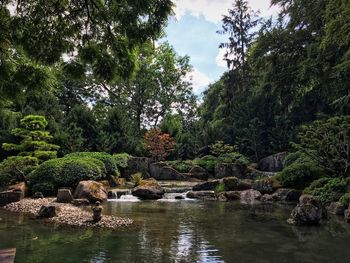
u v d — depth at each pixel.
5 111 18.92
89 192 16.58
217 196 18.34
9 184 18.55
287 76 25.69
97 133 28.00
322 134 16.58
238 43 36.03
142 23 6.16
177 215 13.05
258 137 29.72
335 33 16.62
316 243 8.94
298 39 24.95
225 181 19.94
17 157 18.06
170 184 22.27
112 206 15.32
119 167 24.44
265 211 14.02
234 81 35.69
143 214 13.23
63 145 25.06
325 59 20.92
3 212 13.32
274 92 27.64
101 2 6.25
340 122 16.38
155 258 7.65
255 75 34.69
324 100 26.20
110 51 6.61
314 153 17.03
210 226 11.02
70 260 7.48
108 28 6.44
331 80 22.19
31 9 6.07
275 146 28.84
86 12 6.39
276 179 18.70
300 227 10.84
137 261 7.44
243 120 31.59
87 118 28.17
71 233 9.91
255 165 27.80
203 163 27.34
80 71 6.61
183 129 39.12
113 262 7.36
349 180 14.93
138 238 9.40
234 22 36.16
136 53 6.81
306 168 18.12
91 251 8.13
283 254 8.00
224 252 8.13
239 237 9.56
